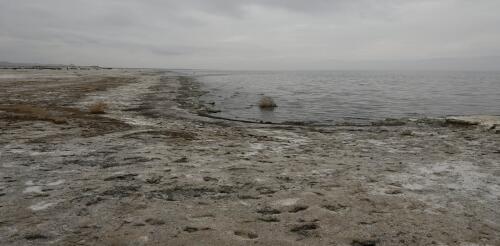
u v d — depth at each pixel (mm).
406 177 7598
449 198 6359
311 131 14422
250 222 5113
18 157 8445
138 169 7707
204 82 58625
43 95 24875
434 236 4812
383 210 5688
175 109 20438
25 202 5703
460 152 10273
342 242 4574
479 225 5227
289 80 78250
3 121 12953
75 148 9523
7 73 62031
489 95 35844
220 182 6953
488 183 7285
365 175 7660
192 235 4641
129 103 22484
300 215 5395
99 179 6969
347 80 81375
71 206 5574
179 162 8383
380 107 25234
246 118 18797
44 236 4539
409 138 12766
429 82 70562
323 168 8188
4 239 4438
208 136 12195
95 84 38875
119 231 4711
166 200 5938
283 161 8812
